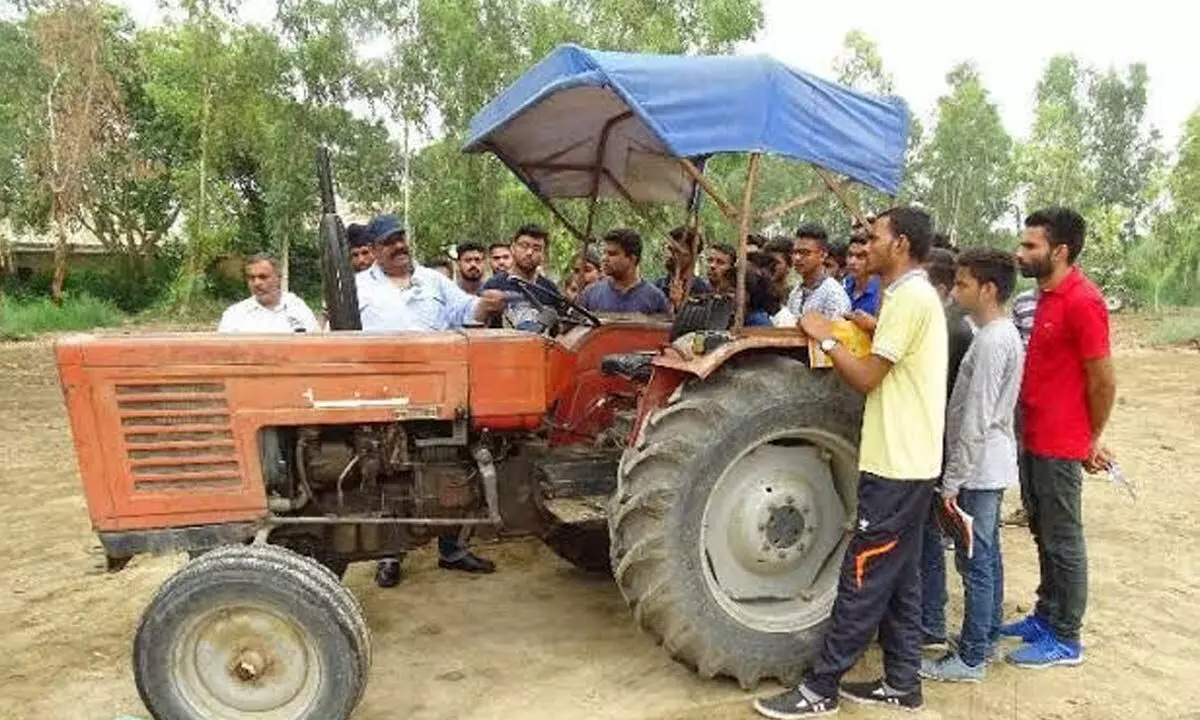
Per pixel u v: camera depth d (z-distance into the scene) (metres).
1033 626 4.47
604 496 4.41
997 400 3.93
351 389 3.83
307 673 3.44
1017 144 34.62
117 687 4.09
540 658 4.37
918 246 3.66
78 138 24.23
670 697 3.99
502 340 4.01
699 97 3.80
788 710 3.79
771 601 4.18
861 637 3.74
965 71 35.78
